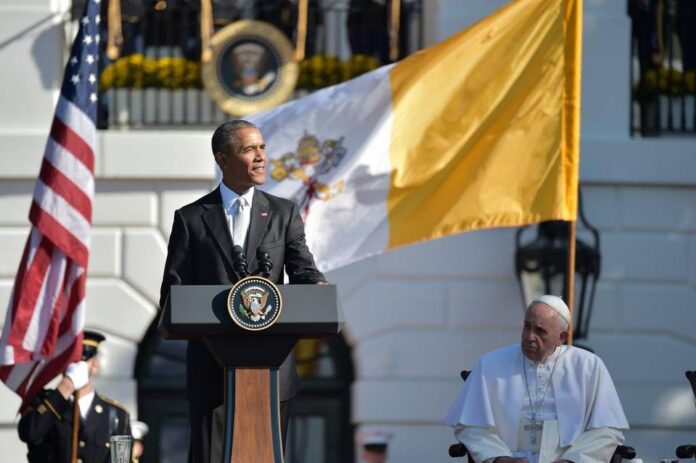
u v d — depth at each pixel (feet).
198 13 168.04
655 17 170.30
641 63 170.71
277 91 165.58
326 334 78.79
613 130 166.81
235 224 87.76
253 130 87.61
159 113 167.53
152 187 164.35
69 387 132.77
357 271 164.14
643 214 165.99
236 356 78.95
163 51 168.45
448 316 164.14
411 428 163.22
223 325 77.71
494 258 164.14
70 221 134.21
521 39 129.59
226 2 168.04
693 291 165.89
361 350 163.63
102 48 166.50
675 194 166.40
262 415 78.95
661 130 169.78
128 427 135.44
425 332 163.94
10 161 162.91
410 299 163.84
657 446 164.66
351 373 165.68
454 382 163.43
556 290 155.74
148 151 163.53
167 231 164.14
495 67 129.59
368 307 163.73
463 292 164.14
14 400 161.38
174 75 166.71
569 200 128.16
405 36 167.94
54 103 164.96
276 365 79.30
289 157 131.54
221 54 165.99
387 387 163.12
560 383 98.73
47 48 165.17
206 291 78.13
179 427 166.20
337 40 168.04
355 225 130.62
